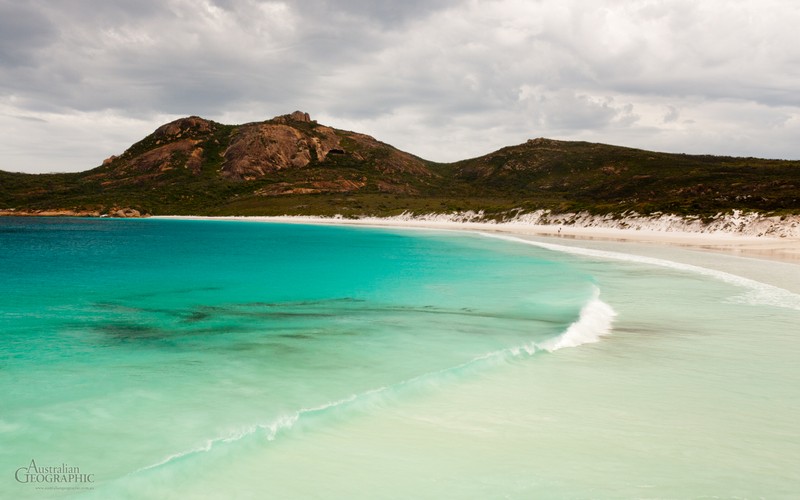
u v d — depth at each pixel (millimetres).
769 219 64000
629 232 75125
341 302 20406
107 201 177125
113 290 23656
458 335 14539
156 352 12656
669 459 7199
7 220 140250
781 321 16375
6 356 12156
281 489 6320
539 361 12000
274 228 107125
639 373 11125
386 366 11461
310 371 11086
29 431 7809
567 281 25812
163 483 6391
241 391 9766
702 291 22281
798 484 6559
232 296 21922
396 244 58500
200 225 121375
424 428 8180
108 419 8320
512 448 7512
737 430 8172
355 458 7160
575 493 6305
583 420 8531
